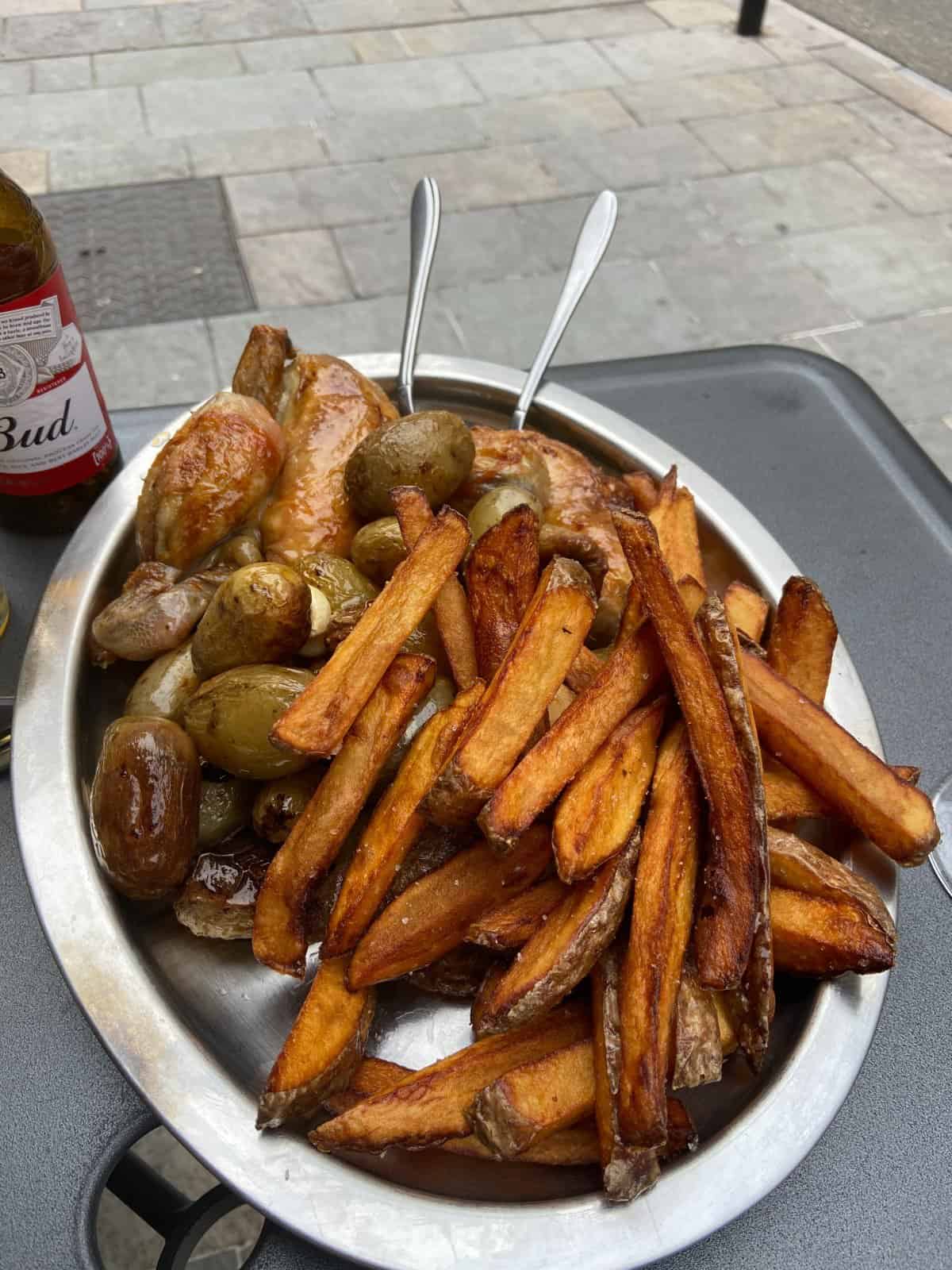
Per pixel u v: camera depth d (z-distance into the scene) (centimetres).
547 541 37
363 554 37
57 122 121
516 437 41
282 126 124
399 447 37
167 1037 28
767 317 105
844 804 30
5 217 39
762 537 42
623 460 46
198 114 125
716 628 28
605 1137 26
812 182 123
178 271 104
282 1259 28
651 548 28
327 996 28
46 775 33
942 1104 32
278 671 32
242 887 31
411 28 146
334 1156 27
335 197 115
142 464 42
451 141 125
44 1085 30
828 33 151
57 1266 28
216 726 31
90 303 100
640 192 120
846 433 53
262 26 143
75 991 29
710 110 133
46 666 36
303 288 104
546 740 28
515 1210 26
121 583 40
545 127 128
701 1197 26
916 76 142
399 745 31
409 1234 25
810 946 29
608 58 143
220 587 34
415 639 34
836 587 46
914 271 111
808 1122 28
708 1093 30
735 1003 28
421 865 30
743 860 27
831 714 37
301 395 42
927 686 43
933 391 99
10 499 45
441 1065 27
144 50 136
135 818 30
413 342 47
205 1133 26
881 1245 29
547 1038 27
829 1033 30
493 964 30
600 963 27
